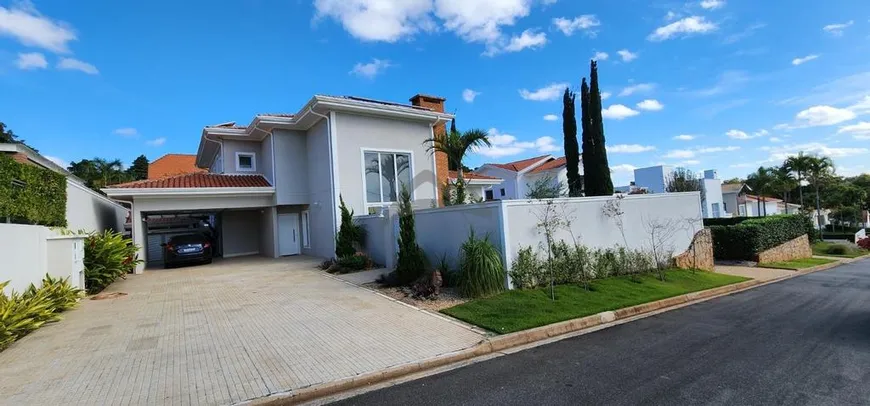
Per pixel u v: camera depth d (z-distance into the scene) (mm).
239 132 17016
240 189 15516
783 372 4430
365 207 14586
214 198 15383
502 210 8188
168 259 14852
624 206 10688
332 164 14016
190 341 5633
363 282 9875
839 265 16109
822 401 3676
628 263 10344
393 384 4328
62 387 4109
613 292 8445
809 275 12883
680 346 5477
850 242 27375
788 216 18484
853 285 10719
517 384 4227
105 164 48375
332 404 3879
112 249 10156
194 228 21125
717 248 15773
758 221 16391
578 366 4738
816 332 6105
